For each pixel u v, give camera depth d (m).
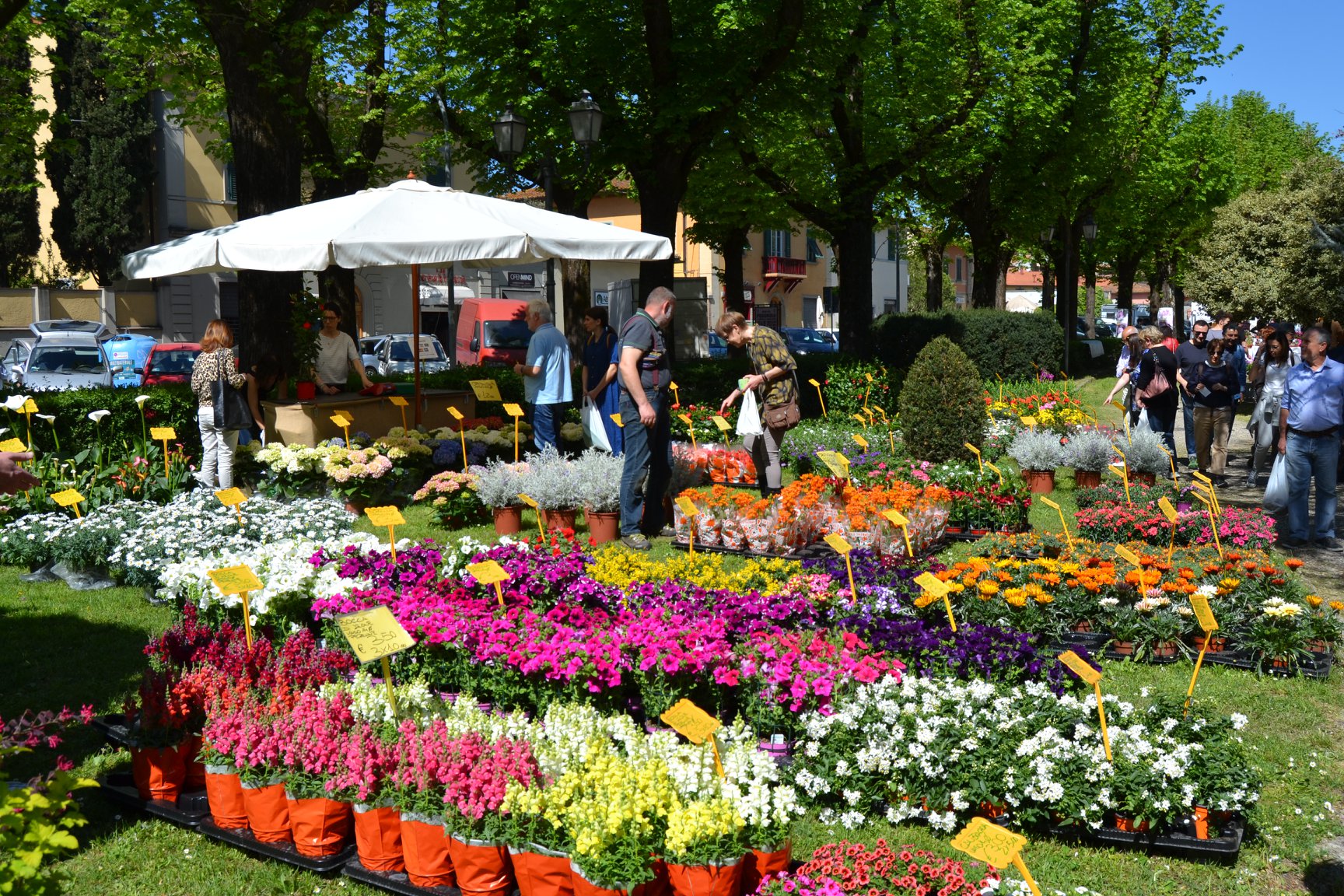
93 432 10.50
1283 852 4.08
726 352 33.50
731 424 13.38
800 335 36.97
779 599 5.70
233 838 4.00
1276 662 6.01
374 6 19.39
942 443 12.07
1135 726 4.40
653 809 3.44
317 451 9.88
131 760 4.66
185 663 4.73
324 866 3.82
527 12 15.56
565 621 5.31
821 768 4.34
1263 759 4.86
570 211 18.88
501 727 4.11
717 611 5.51
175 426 10.99
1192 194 35.97
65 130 33.09
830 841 4.05
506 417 13.54
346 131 22.16
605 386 10.37
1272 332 12.50
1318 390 9.32
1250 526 8.56
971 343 24.06
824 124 21.20
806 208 20.94
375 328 38.00
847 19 16.08
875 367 18.62
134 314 34.78
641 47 15.17
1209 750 4.25
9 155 16.53
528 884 3.44
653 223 15.31
